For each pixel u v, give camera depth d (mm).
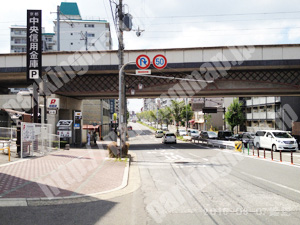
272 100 39375
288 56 22672
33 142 16844
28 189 7812
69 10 81500
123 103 17203
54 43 78438
